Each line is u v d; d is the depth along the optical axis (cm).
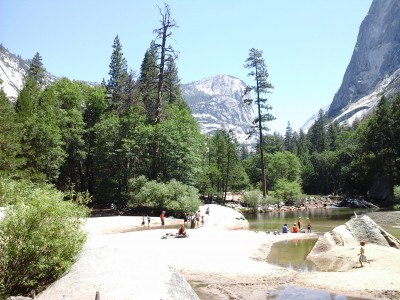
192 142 5666
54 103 5872
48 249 1124
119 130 5859
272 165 9369
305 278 1653
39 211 1122
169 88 7988
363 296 1360
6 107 4122
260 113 6219
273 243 2714
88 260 1162
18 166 4016
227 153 8412
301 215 5359
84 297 962
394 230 3297
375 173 8069
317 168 10938
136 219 4200
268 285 1540
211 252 2241
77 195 1347
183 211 4603
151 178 5453
